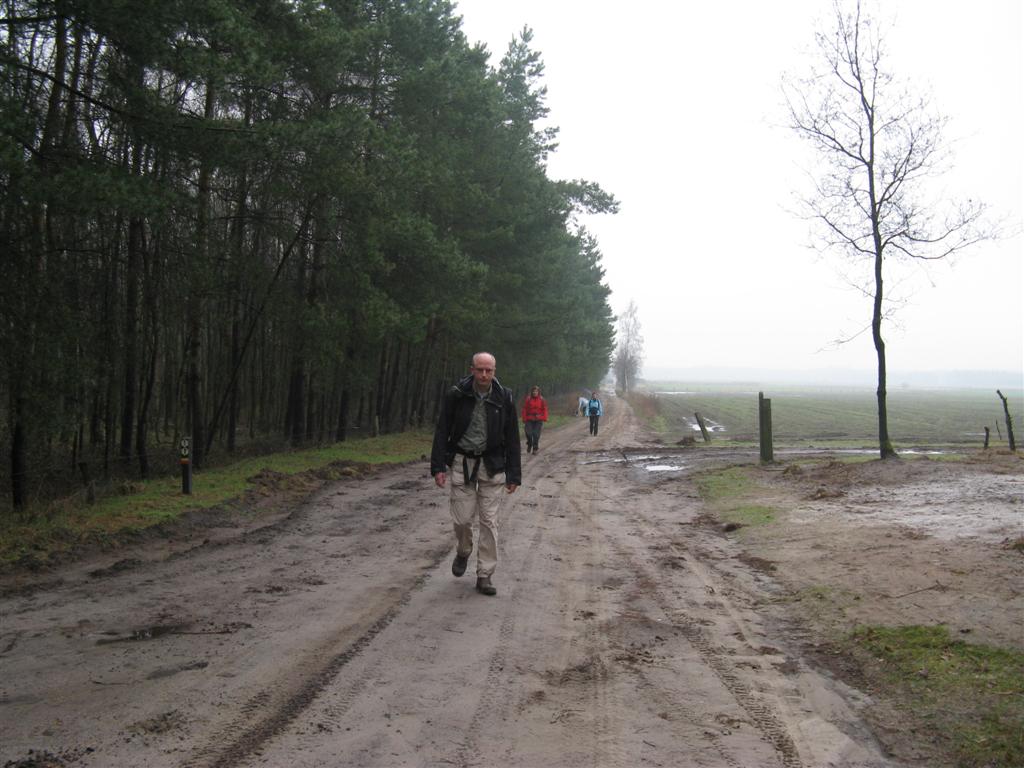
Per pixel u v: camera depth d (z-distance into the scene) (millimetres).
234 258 16141
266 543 8484
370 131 15023
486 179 25094
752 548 8477
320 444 20969
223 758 3465
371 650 4984
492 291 27438
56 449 18625
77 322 10852
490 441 6492
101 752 3500
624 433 31547
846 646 5211
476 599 6312
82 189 8852
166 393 27234
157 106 10852
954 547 7297
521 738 3762
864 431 36844
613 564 7836
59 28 10289
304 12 14641
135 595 6297
